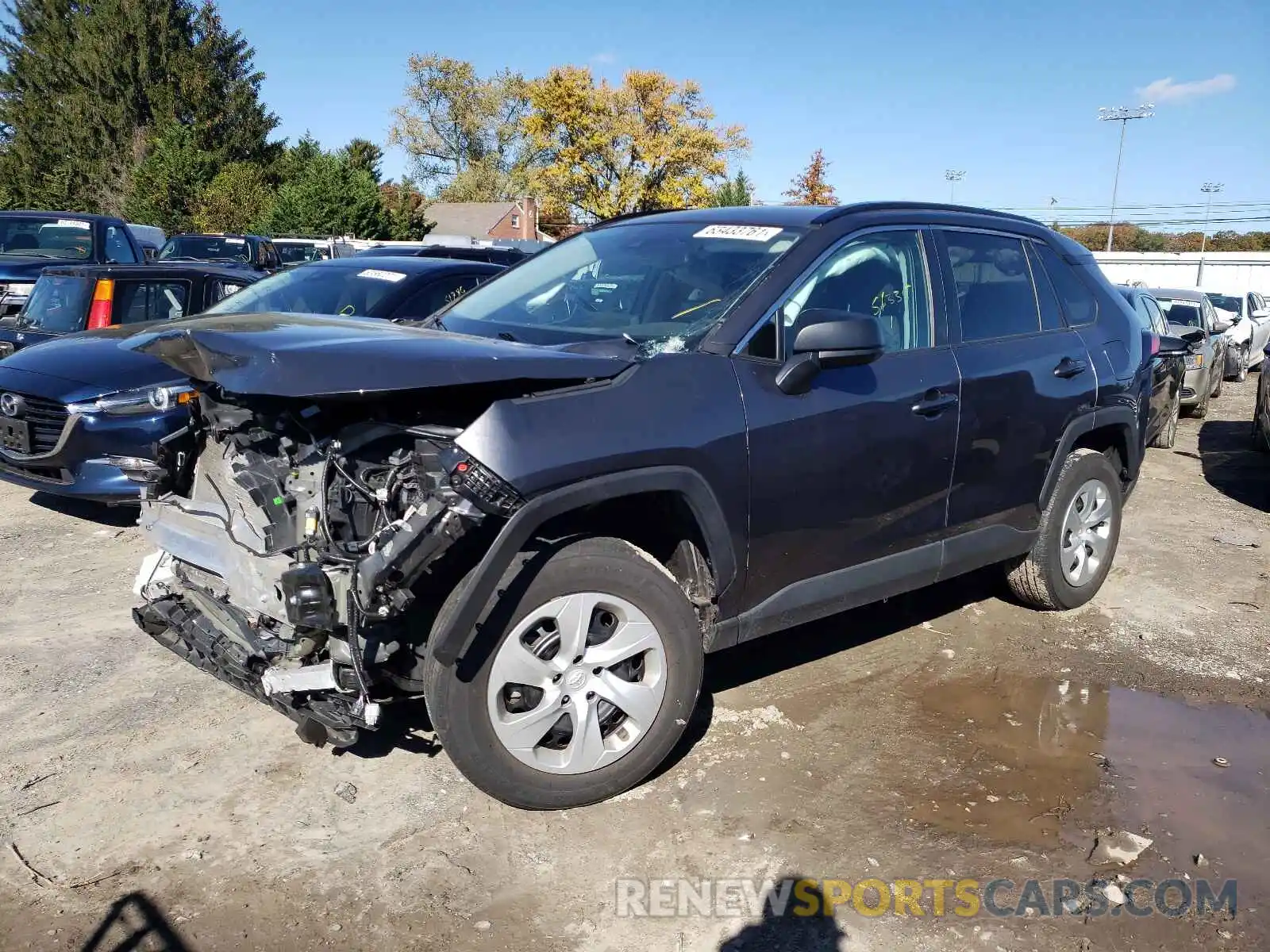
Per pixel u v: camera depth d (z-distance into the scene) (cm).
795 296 369
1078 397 468
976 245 450
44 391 573
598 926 275
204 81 4928
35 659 433
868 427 375
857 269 394
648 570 321
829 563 377
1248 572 595
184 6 5056
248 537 318
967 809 336
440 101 7781
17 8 5225
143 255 1306
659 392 323
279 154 5191
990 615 513
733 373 344
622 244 435
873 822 326
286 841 309
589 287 410
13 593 510
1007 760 369
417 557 278
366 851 305
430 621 314
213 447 351
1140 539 664
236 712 391
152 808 325
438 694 295
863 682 431
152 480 364
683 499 330
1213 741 387
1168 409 991
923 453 397
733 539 340
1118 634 493
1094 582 516
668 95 5719
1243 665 459
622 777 327
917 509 404
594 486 300
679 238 419
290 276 736
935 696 420
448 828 317
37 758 353
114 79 4828
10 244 1195
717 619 349
